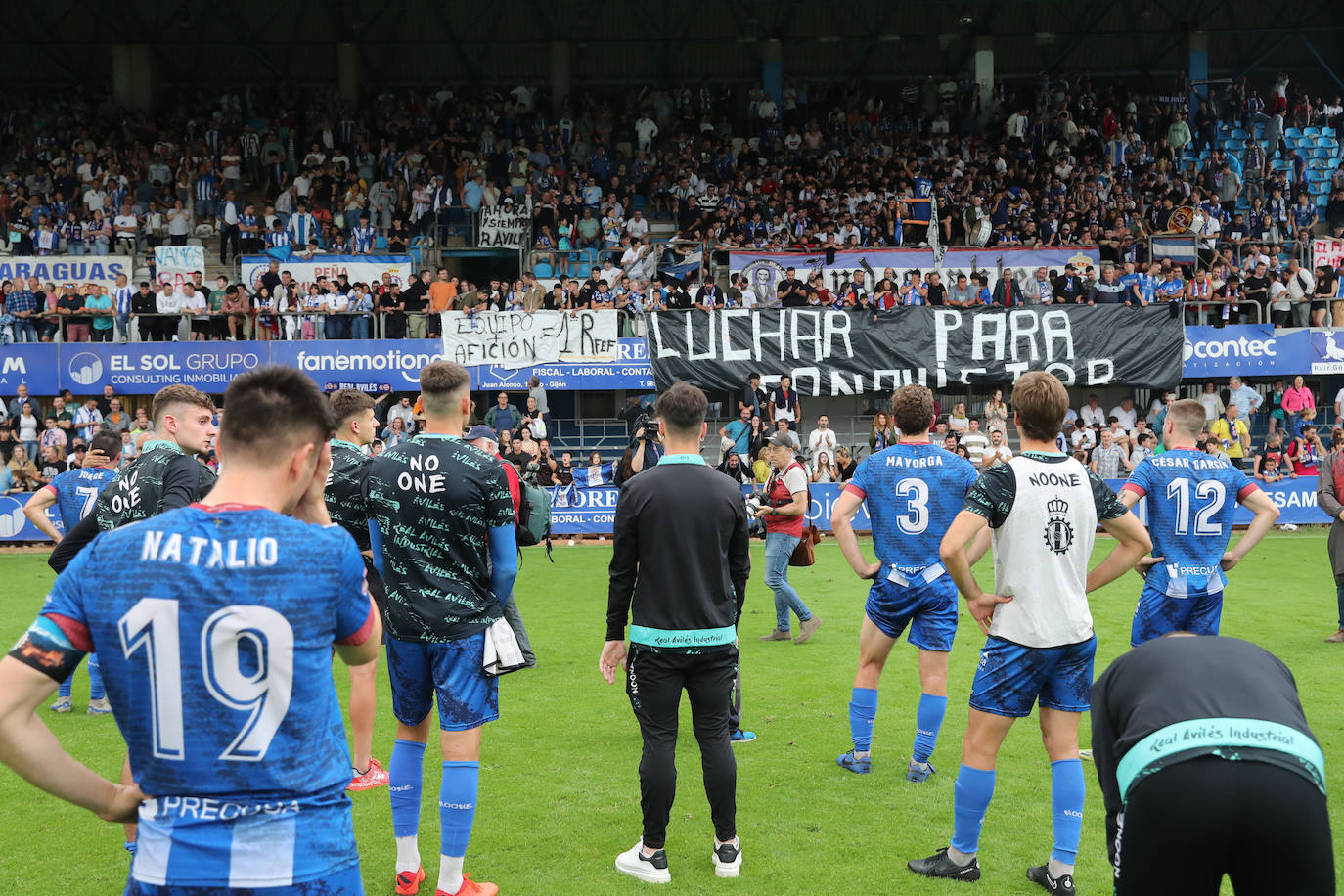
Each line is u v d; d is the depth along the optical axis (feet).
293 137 82.43
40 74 91.15
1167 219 75.77
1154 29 93.91
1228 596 35.70
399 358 61.16
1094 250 69.00
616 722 20.98
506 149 81.25
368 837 14.97
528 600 36.40
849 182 79.10
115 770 17.92
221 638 6.68
